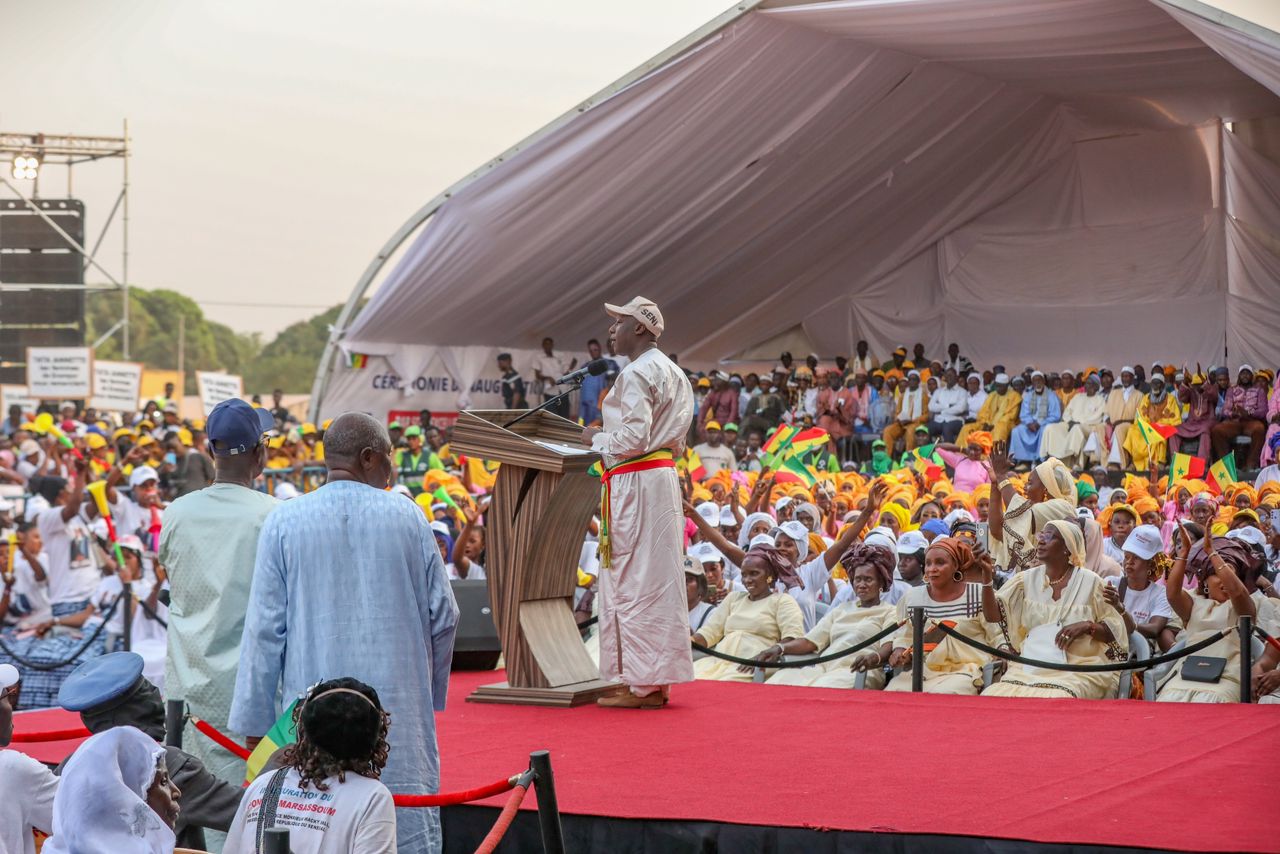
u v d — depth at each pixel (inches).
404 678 188.9
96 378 1176.2
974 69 925.2
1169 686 315.0
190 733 218.8
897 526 486.6
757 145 929.5
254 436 222.8
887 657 335.3
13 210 1327.5
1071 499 388.2
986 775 222.5
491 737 261.4
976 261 1157.1
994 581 371.9
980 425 968.3
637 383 284.4
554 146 896.9
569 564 313.4
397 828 186.1
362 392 1103.6
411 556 192.1
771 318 1211.2
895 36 832.9
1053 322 1127.0
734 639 360.2
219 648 215.2
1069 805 200.5
